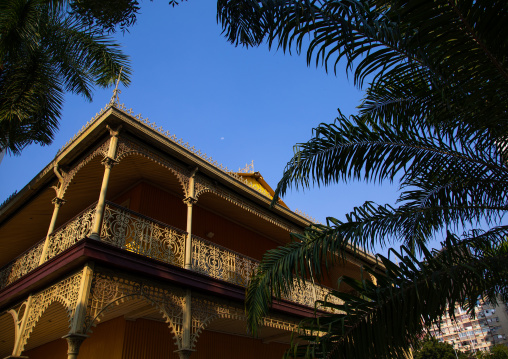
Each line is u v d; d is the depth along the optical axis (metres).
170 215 11.42
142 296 7.30
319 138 5.39
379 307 4.09
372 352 3.98
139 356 9.04
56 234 8.51
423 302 4.07
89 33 10.54
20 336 7.36
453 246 4.41
